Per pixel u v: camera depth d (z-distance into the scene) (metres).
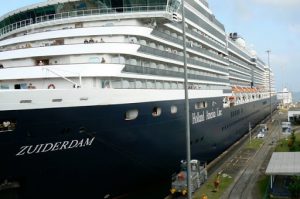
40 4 30.08
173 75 32.03
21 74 23.69
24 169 20.34
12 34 32.31
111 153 24.17
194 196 29.97
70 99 21.20
